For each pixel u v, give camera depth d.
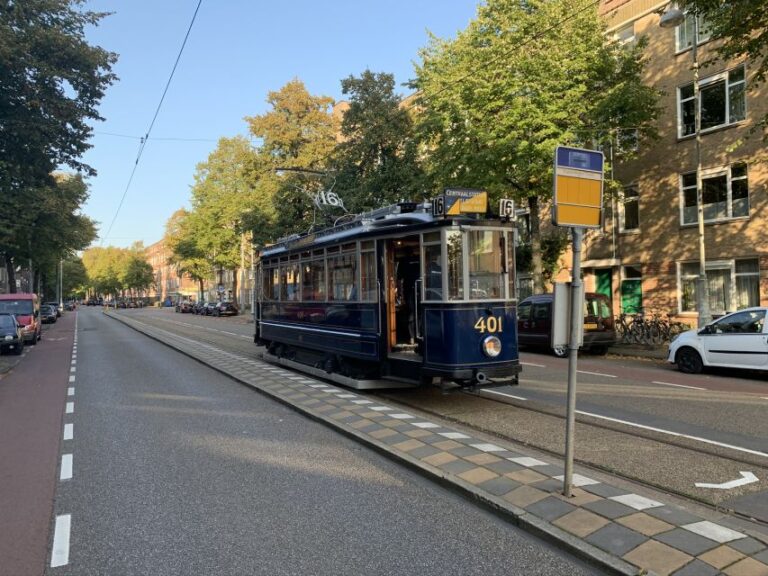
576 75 18.06
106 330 33.84
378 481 5.57
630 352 17.28
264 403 9.71
